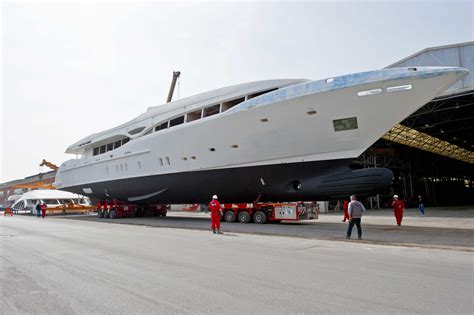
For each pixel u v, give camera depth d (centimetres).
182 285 514
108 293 475
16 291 489
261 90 1582
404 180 4566
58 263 700
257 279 548
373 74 1266
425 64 2361
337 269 621
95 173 2559
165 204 2456
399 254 794
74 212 3384
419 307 403
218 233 1289
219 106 1739
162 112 2000
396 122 1322
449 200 6025
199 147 1717
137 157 2103
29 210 3709
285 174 1546
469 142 4281
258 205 1666
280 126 1445
